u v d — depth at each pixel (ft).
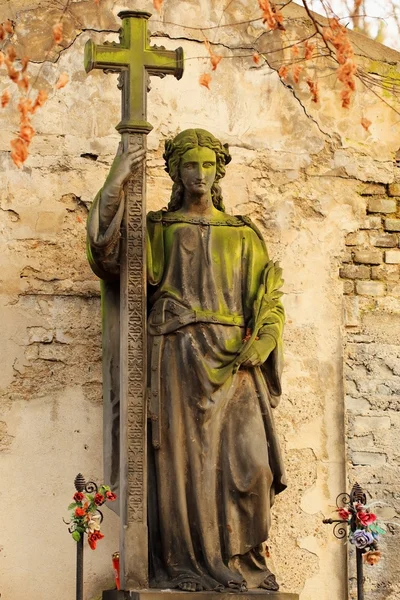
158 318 41.34
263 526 40.42
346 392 46.32
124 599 39.04
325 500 45.39
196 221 42.34
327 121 47.96
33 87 46.19
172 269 41.83
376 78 48.52
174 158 42.57
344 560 45.09
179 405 40.75
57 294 45.11
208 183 42.27
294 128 47.70
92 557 43.57
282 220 47.03
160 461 40.50
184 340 40.98
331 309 46.75
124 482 39.58
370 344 46.83
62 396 44.52
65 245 45.44
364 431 46.19
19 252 45.19
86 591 43.32
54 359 44.70
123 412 39.86
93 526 40.22
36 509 43.68
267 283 42.22
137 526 39.34
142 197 40.60
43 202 45.57
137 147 40.68
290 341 46.21
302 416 45.80
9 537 43.39
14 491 43.68
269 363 41.88
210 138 42.55
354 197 47.70
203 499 40.29
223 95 47.44
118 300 41.83
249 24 48.01
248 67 47.73
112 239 40.06
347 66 38.14
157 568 40.42
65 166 45.91
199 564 40.14
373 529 41.73
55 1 46.78
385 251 47.60
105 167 46.11
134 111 40.88
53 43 46.37
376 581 45.11
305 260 46.88
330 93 48.16
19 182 45.57
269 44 47.98
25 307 44.88
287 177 47.34
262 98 47.67
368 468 45.93
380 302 47.14
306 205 47.26
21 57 46.32
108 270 40.81
